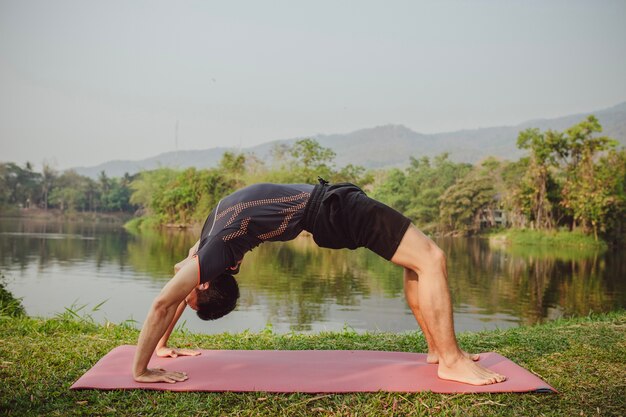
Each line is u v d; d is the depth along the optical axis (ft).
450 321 8.41
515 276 57.11
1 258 65.51
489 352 9.96
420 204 174.29
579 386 8.41
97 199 309.63
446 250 97.91
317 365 9.07
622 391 8.20
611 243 119.24
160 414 7.27
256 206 8.64
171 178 214.90
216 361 9.24
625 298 41.88
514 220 141.59
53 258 66.64
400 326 27.91
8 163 302.86
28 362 9.34
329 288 44.27
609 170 123.34
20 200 301.22
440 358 8.51
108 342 11.00
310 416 7.29
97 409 7.38
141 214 276.62
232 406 7.53
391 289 43.83
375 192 193.26
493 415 7.32
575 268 66.90
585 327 13.08
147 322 8.13
